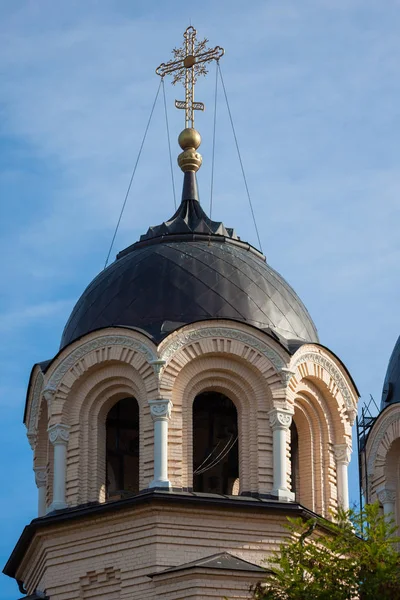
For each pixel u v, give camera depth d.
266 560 52.38
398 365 68.81
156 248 61.69
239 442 57.97
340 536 50.84
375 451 68.44
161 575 54.44
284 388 58.38
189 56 67.44
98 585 56.25
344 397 60.66
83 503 57.91
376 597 48.50
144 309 59.59
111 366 58.91
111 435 60.47
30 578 59.31
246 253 62.31
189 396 57.94
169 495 55.62
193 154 65.31
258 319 59.66
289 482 57.59
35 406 61.47
